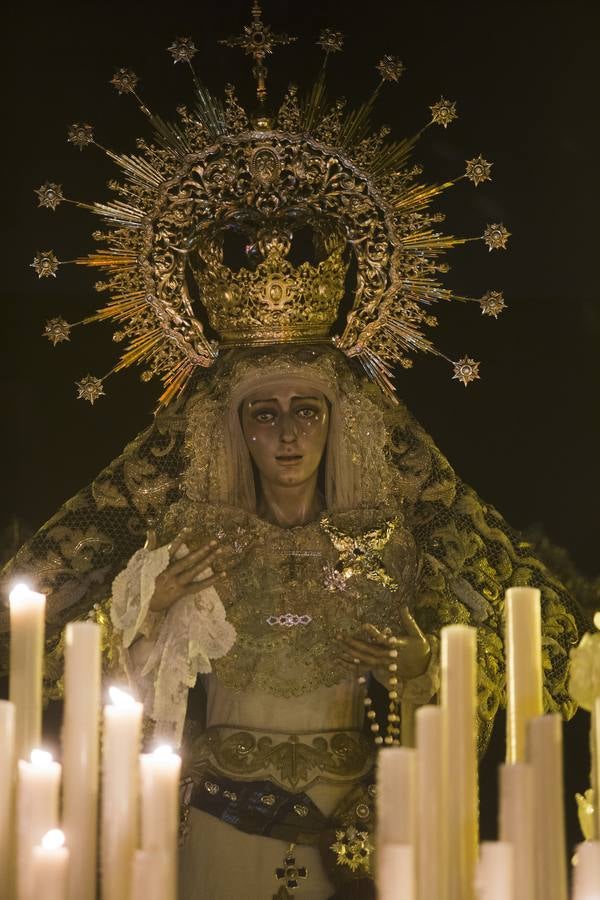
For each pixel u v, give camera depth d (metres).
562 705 17.02
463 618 16.62
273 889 15.12
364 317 17.89
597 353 20.47
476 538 17.30
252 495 17.03
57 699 16.89
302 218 17.81
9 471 20.05
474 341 20.48
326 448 17.08
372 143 17.88
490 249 20.56
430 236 17.86
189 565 14.99
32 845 8.56
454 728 8.91
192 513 16.62
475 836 8.94
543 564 18.14
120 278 17.80
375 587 16.36
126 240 17.80
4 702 8.83
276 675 15.84
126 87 18.12
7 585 17.06
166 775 8.70
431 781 8.33
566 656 17.05
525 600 9.98
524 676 9.91
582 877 8.34
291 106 17.83
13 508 19.97
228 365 17.17
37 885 8.03
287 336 17.52
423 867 8.27
